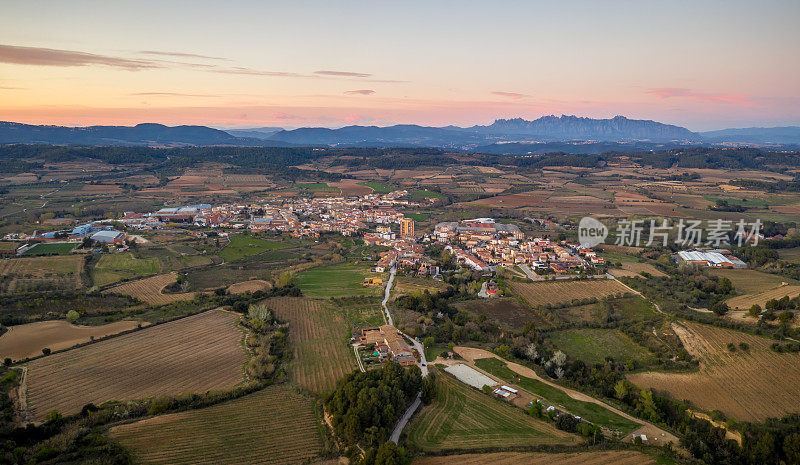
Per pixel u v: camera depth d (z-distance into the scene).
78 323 140.88
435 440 93.81
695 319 145.25
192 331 139.38
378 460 82.31
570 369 127.94
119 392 105.06
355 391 101.06
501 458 88.44
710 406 111.69
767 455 91.12
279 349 132.50
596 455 90.12
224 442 90.31
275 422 97.62
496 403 108.31
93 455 83.69
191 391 107.31
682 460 89.94
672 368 126.44
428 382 108.88
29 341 126.56
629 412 109.50
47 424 89.94
